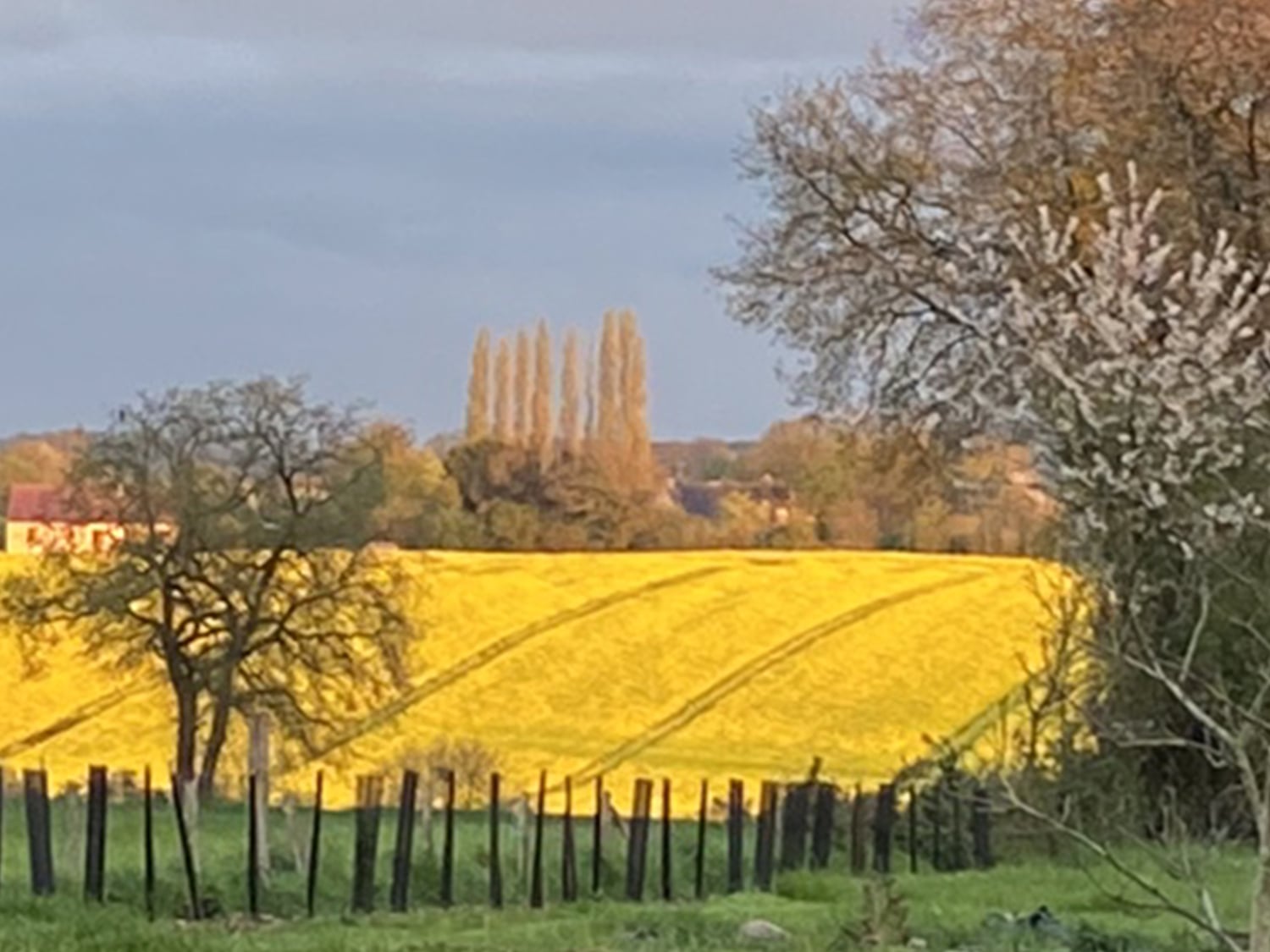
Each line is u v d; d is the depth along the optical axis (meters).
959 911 22.75
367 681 49.31
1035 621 57.00
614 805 39.88
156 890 24.94
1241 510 14.55
